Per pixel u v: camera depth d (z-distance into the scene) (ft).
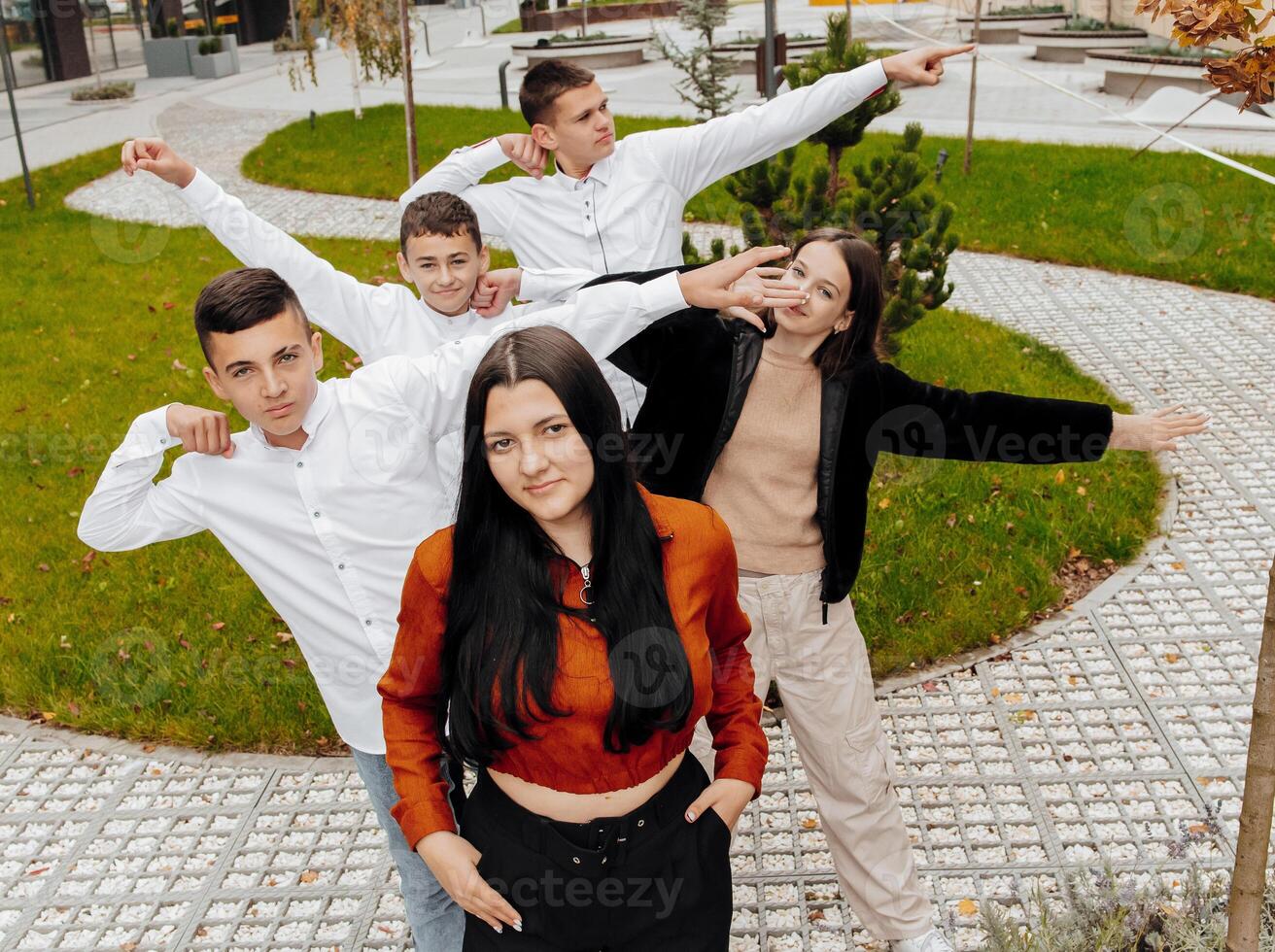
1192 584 17.67
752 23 95.66
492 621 7.07
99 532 9.24
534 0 109.40
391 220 43.42
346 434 9.00
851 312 9.29
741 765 7.93
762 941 11.55
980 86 68.08
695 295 8.73
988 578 17.47
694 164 13.71
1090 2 78.89
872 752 10.17
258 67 99.55
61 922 12.39
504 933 7.43
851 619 10.34
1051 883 12.03
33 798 14.42
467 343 9.20
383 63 62.13
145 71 101.76
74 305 34.71
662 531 7.47
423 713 7.89
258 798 14.25
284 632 17.28
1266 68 7.39
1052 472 20.76
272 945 11.94
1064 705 15.03
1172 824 12.82
